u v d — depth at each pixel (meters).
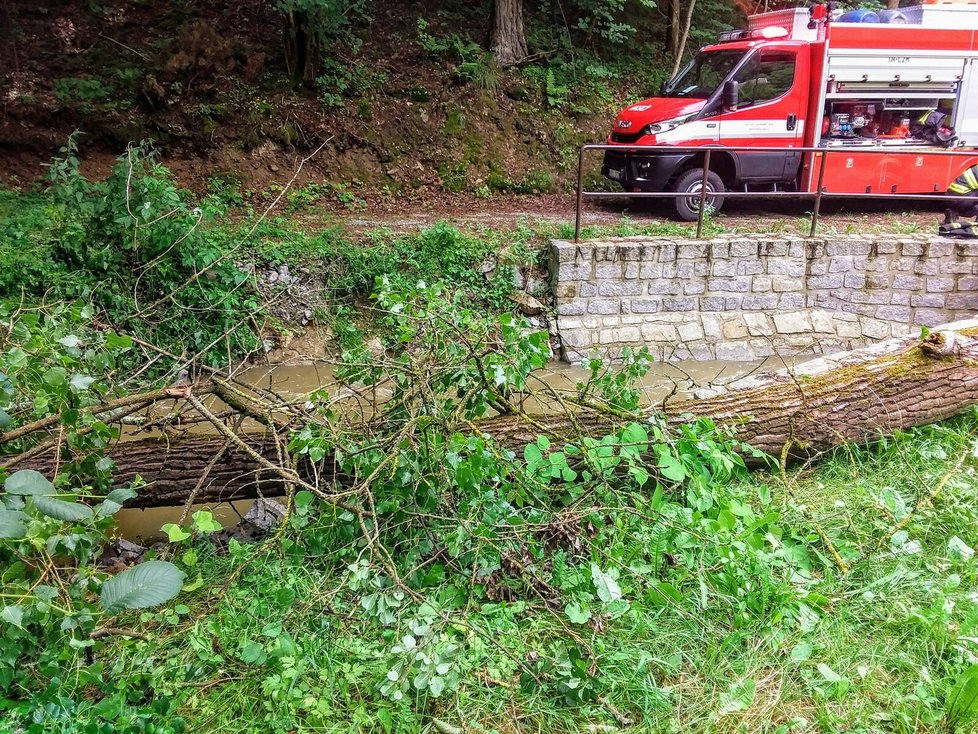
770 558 2.97
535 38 13.16
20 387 2.90
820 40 9.19
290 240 7.97
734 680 2.48
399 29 12.65
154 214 6.82
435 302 3.65
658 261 8.09
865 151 9.39
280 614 2.74
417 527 3.05
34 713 2.14
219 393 3.21
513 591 2.95
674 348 8.16
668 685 2.49
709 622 2.73
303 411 3.30
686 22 13.31
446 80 11.80
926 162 9.55
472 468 2.97
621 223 9.24
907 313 8.51
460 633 2.65
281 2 9.92
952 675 2.45
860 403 4.04
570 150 11.70
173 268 7.03
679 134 9.20
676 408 4.01
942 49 9.24
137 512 4.29
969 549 3.05
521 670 2.53
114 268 6.84
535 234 8.64
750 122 9.36
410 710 2.38
